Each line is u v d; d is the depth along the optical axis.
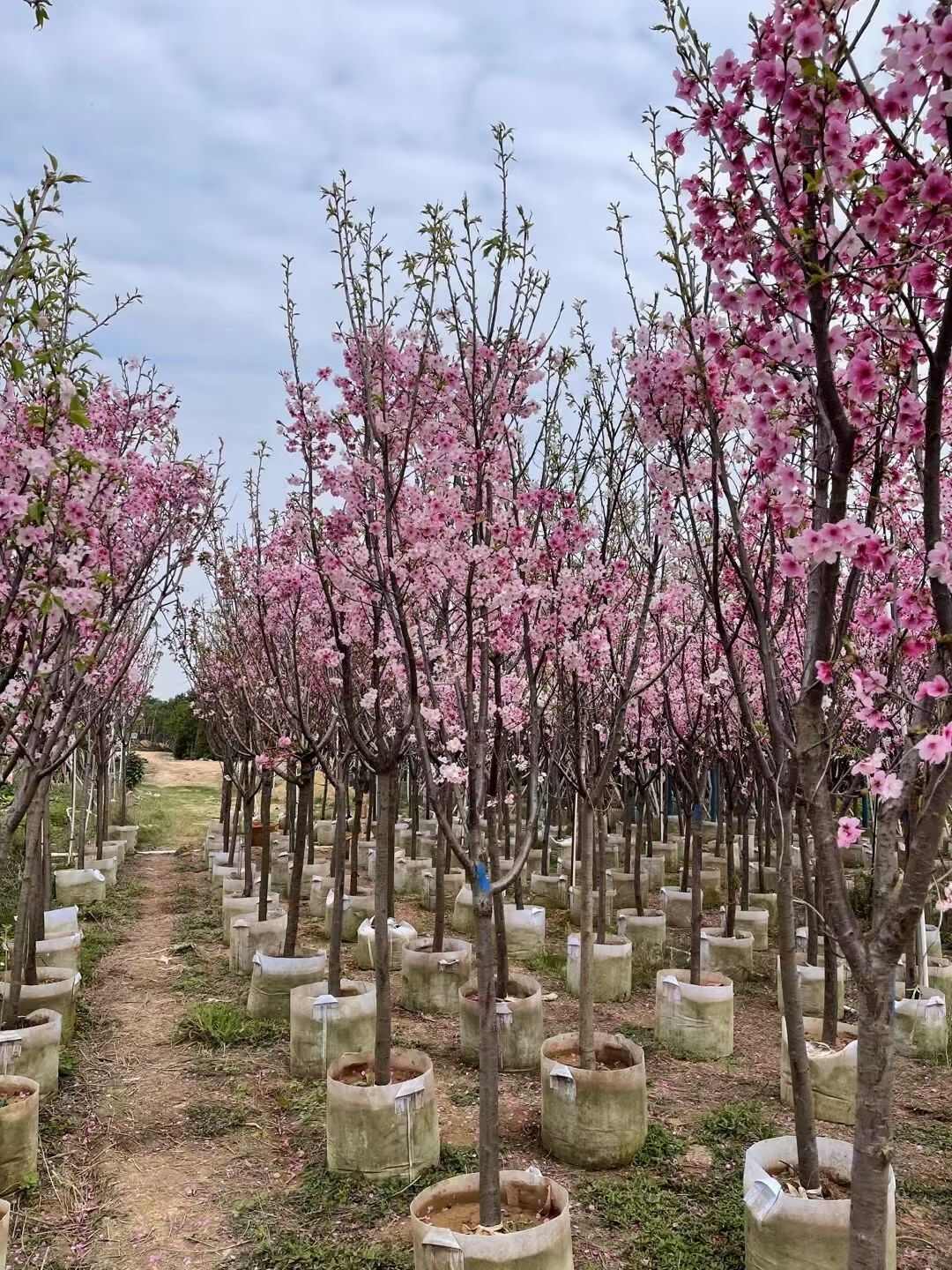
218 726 11.12
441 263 3.60
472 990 5.60
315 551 4.47
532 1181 3.34
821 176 2.00
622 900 9.71
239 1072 5.30
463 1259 2.92
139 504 5.06
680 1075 5.33
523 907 8.01
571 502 4.21
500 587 3.46
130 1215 3.80
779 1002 6.61
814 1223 3.05
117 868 11.95
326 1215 3.77
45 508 3.24
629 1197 3.85
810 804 2.44
